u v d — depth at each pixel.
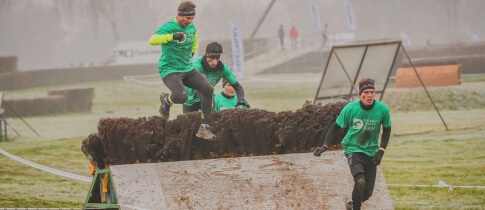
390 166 34.88
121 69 95.12
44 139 49.28
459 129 46.62
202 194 19.48
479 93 61.66
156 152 20.50
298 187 20.31
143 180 19.38
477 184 29.89
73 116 63.50
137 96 77.38
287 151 21.64
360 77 41.06
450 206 25.84
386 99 60.91
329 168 20.92
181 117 20.58
